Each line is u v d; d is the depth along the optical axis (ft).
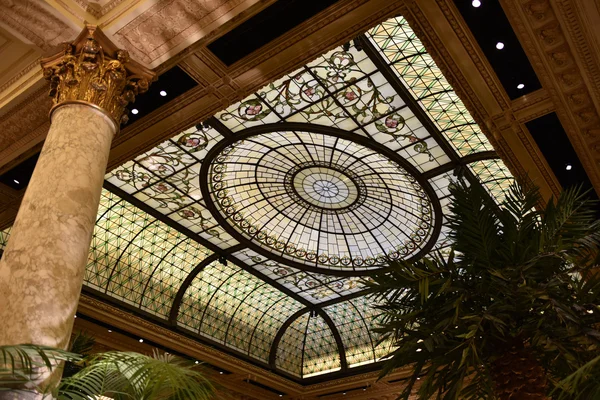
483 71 27.78
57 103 20.49
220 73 28.81
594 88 26.96
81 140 19.08
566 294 17.75
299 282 63.36
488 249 18.26
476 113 30.48
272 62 28.19
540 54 25.99
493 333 16.90
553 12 23.99
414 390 66.59
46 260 16.03
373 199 49.03
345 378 70.85
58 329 15.31
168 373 12.15
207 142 42.27
